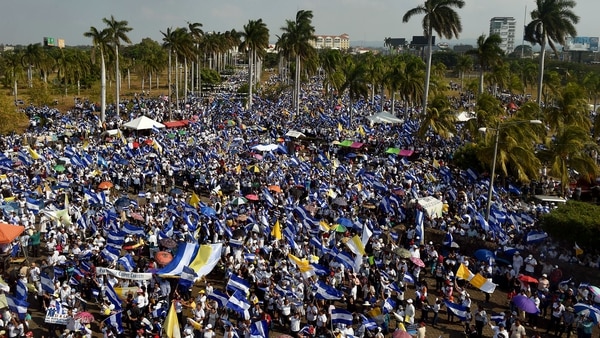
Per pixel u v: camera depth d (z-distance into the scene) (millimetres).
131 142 60750
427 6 73938
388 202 40094
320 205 40281
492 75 108125
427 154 60656
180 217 36406
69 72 125375
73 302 24984
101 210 37188
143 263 30016
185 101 99562
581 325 25250
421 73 83438
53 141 63625
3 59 147625
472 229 36094
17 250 31516
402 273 29781
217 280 31016
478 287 27906
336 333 23141
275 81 169750
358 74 79688
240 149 60656
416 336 23531
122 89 150500
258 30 100625
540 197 45656
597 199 46844
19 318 23797
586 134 47688
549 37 74250
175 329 20906
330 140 68188
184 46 93562
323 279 28844
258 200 41938
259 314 24500
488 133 51844
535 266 31938
